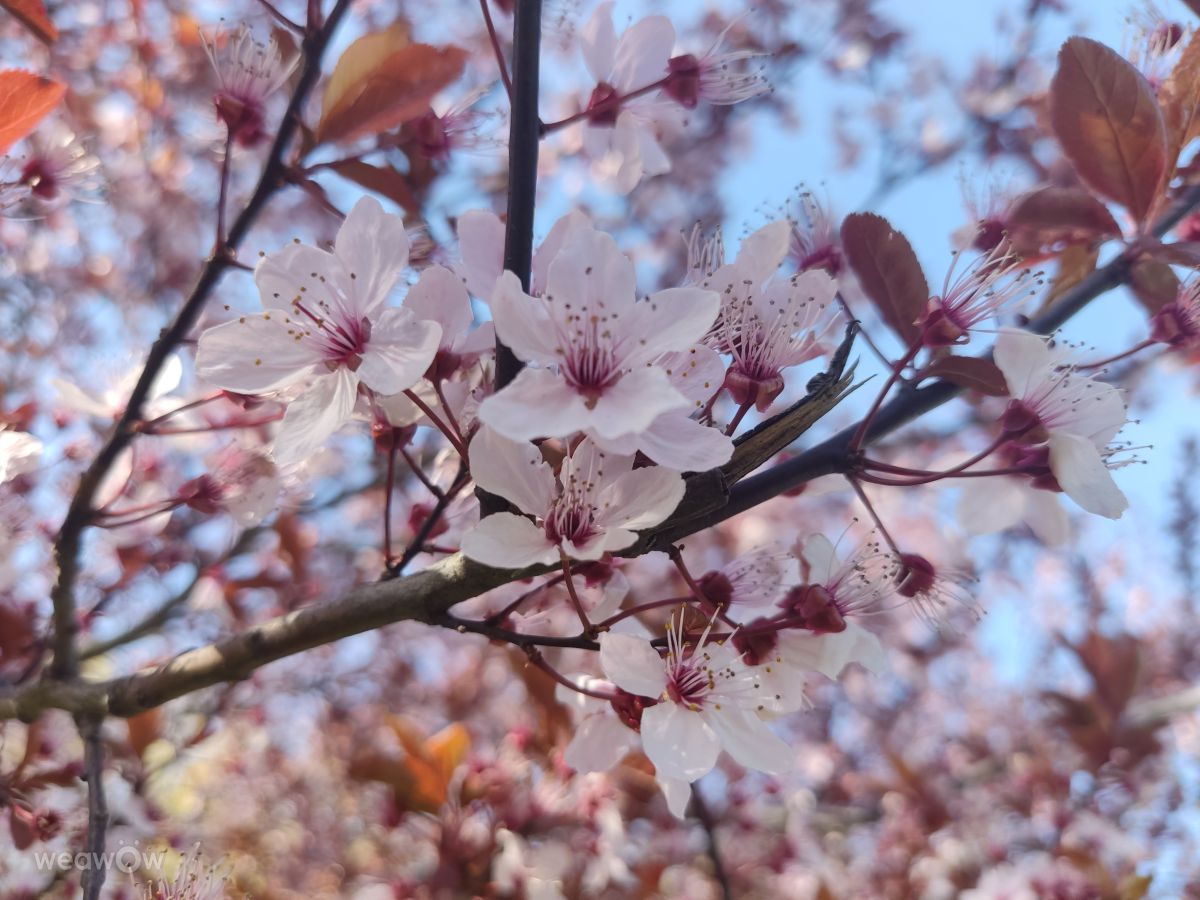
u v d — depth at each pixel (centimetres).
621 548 8
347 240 9
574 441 9
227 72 13
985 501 12
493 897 17
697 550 38
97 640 23
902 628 44
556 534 8
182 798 35
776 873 29
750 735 9
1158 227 12
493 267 10
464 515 13
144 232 36
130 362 16
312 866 39
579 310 8
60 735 21
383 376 9
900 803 31
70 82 32
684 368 9
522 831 18
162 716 20
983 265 10
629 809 23
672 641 9
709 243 10
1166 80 12
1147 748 23
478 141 14
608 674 9
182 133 33
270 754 41
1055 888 24
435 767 17
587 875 19
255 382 9
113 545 19
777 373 10
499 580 9
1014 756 30
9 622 15
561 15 16
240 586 20
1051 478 10
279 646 11
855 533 14
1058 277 12
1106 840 27
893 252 10
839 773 40
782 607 10
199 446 18
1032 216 12
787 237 10
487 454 8
